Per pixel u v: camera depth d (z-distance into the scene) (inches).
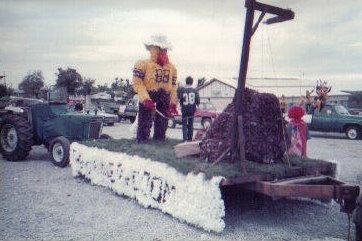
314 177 199.5
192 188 184.2
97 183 263.3
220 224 174.4
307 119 734.5
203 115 853.8
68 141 332.8
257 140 207.9
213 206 175.3
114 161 246.4
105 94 2005.4
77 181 281.3
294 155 235.9
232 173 179.6
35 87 1999.3
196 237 172.9
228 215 206.1
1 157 394.9
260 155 208.4
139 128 279.6
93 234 175.6
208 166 191.3
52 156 341.7
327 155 449.1
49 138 358.0
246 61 195.0
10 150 367.6
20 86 2018.9
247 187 192.1
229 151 201.3
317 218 204.5
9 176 297.0
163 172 204.4
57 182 277.7
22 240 167.8
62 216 201.0
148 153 227.9
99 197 238.7
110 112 1170.6
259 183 185.3
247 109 212.4
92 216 201.6
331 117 711.1
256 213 211.0
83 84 2059.5
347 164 378.0
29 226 185.5
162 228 184.2
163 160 209.9
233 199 238.5
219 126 214.8
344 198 174.6
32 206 218.2
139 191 223.5
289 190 178.2
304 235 178.1
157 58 275.7
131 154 236.1
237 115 197.3
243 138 192.7
